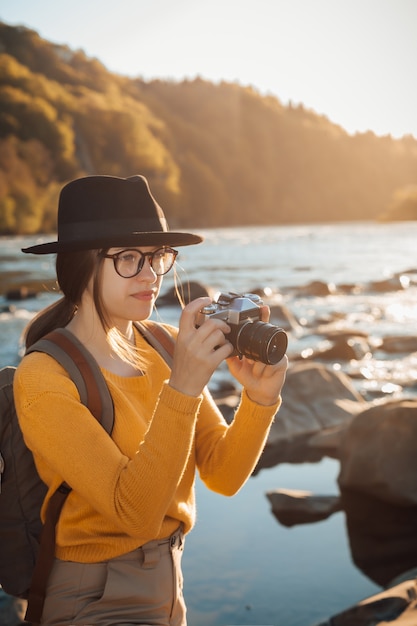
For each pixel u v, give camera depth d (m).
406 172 153.38
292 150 143.12
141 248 1.60
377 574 3.57
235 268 24.62
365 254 33.06
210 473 1.83
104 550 1.60
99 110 88.81
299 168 141.25
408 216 105.31
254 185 122.25
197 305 1.51
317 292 17.44
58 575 1.61
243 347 1.56
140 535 1.50
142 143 89.88
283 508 4.33
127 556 1.61
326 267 25.42
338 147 149.12
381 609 2.71
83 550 1.60
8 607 2.96
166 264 1.68
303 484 4.82
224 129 137.62
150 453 1.45
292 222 128.12
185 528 1.74
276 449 5.57
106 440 1.52
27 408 1.53
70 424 1.50
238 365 1.74
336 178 144.25
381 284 18.53
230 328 1.57
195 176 102.62
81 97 98.31
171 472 1.46
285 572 3.57
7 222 63.03
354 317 13.49
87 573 1.60
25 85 84.38
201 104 144.12
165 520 1.67
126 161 89.25
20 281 21.14
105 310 1.64
